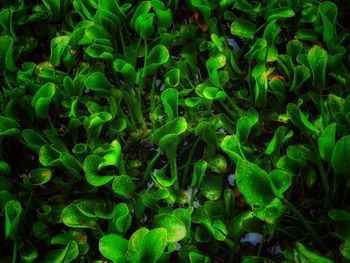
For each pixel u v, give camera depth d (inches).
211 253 24.0
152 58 30.0
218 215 24.5
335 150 22.6
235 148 23.9
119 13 32.0
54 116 30.9
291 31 33.8
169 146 25.8
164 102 25.7
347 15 33.7
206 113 29.0
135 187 26.6
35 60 34.4
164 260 22.6
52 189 27.1
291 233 24.4
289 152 25.4
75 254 22.8
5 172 26.1
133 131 29.5
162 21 32.2
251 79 29.8
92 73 29.2
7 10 31.8
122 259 20.9
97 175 24.7
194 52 32.4
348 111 26.0
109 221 24.4
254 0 33.8
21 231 24.8
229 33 34.9
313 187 26.7
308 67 29.1
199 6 31.4
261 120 28.9
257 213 21.7
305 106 30.4
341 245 21.2
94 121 26.8
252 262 22.1
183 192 26.1
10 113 28.0
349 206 25.3
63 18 34.9
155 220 23.1
